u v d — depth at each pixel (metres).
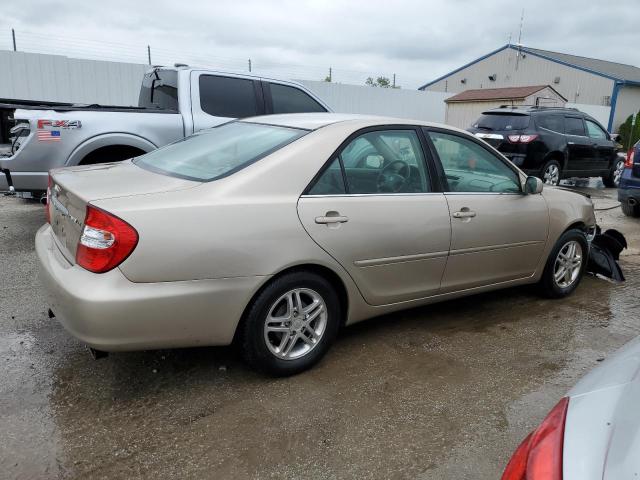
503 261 4.13
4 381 3.04
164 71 6.63
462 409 2.97
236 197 2.85
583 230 4.85
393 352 3.60
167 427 2.70
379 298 3.46
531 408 3.01
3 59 12.04
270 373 3.10
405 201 3.46
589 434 1.43
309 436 2.67
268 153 3.11
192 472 2.39
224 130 3.81
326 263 3.10
